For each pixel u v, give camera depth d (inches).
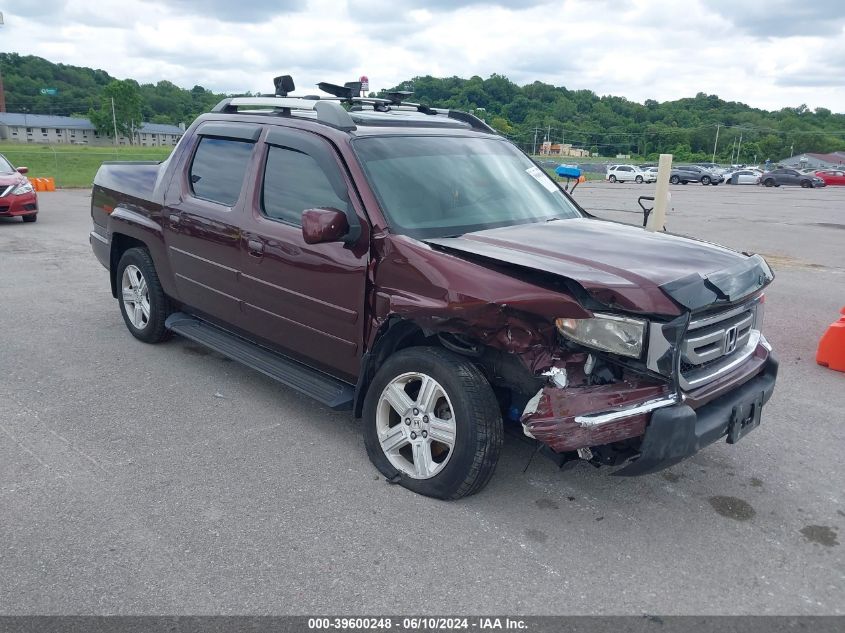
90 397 200.1
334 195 165.0
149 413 189.9
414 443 149.6
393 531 136.5
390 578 122.4
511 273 134.8
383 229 153.8
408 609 114.9
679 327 126.7
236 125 200.7
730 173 2413.9
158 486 151.4
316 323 169.8
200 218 200.5
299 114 192.4
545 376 130.5
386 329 152.9
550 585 122.0
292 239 171.2
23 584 118.0
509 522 141.2
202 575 121.6
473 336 138.3
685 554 132.6
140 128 5738.2
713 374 138.6
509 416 148.4
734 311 142.3
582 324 127.1
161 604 114.2
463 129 200.7
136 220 230.2
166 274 223.1
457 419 139.7
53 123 5418.3
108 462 161.8
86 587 117.7
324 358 172.1
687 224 783.1
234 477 156.2
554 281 130.3
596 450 134.6
